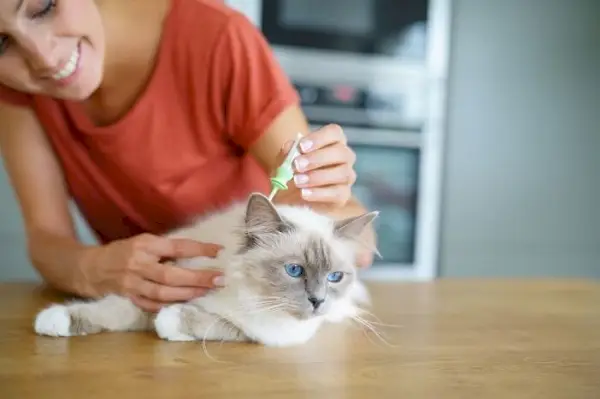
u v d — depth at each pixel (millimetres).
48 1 718
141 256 754
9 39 729
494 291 1013
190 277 737
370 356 701
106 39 825
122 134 850
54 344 696
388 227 1798
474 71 1823
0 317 784
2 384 599
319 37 1707
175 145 863
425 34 1770
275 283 744
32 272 1559
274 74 836
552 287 1057
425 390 621
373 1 1732
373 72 1746
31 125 893
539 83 1886
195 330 721
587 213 1979
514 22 1838
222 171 898
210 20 832
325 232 784
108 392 590
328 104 1723
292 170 775
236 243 766
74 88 767
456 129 1828
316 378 636
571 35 1895
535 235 1938
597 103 1942
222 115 852
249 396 591
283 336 729
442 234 1847
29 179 897
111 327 740
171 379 620
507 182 1892
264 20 1657
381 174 1776
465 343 751
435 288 1021
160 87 844
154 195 889
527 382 646
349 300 841
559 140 1926
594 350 741
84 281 801
